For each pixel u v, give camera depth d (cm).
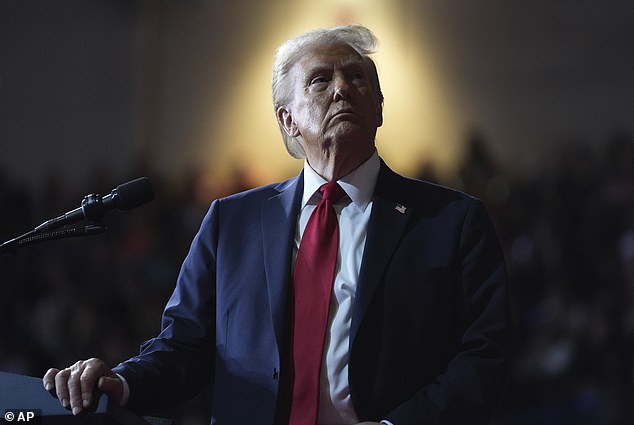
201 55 2855
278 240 678
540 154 2700
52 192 2480
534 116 2731
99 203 636
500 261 664
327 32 725
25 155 2777
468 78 2773
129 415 579
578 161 2328
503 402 1847
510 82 2756
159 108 2836
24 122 2788
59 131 2795
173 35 2866
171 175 2802
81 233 634
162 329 698
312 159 705
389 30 2806
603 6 2719
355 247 671
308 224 682
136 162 2719
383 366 630
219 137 2838
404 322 640
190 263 709
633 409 1814
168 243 2180
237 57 2856
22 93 2797
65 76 2814
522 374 1888
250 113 2841
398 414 606
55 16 2828
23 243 634
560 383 1861
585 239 2131
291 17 2847
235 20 2861
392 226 668
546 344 1927
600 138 2688
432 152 2766
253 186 2669
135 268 2086
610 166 2292
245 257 686
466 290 655
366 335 634
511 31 2766
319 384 631
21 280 2025
